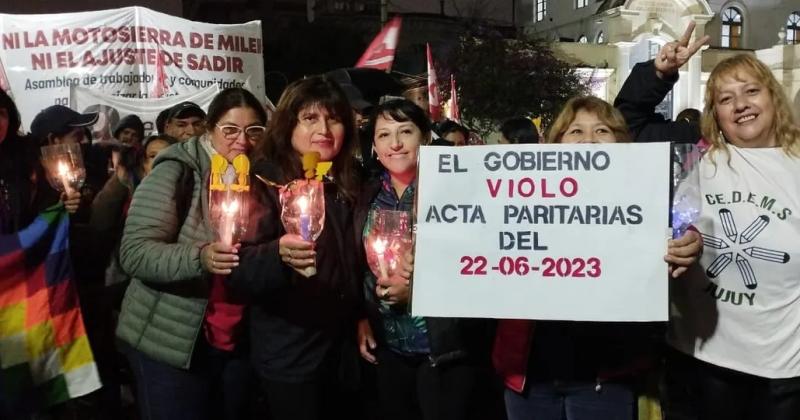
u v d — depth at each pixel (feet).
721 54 96.17
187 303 9.12
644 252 8.07
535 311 8.27
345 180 9.95
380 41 30.66
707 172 9.34
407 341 9.60
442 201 8.43
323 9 97.91
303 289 9.16
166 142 15.25
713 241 9.07
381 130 9.85
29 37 22.21
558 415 9.26
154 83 23.08
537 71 67.00
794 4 112.78
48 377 9.70
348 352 9.98
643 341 8.95
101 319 12.73
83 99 21.44
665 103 92.12
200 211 9.25
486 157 8.35
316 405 9.48
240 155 8.91
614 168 8.12
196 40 23.56
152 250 8.67
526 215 8.28
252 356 9.63
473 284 8.38
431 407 9.55
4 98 9.66
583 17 107.24
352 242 9.70
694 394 9.88
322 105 9.52
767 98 9.07
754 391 9.22
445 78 64.69
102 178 14.78
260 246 8.56
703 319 9.21
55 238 9.78
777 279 8.73
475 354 9.60
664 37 91.45
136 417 14.47
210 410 9.69
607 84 90.22
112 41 22.57
